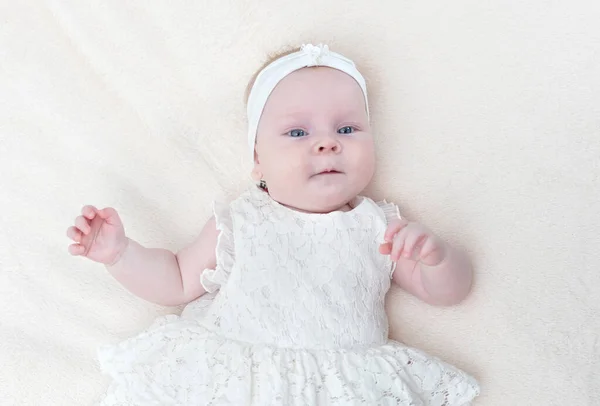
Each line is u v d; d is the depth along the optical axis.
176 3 1.72
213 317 1.45
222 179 1.69
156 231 1.64
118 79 1.70
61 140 1.66
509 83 1.65
